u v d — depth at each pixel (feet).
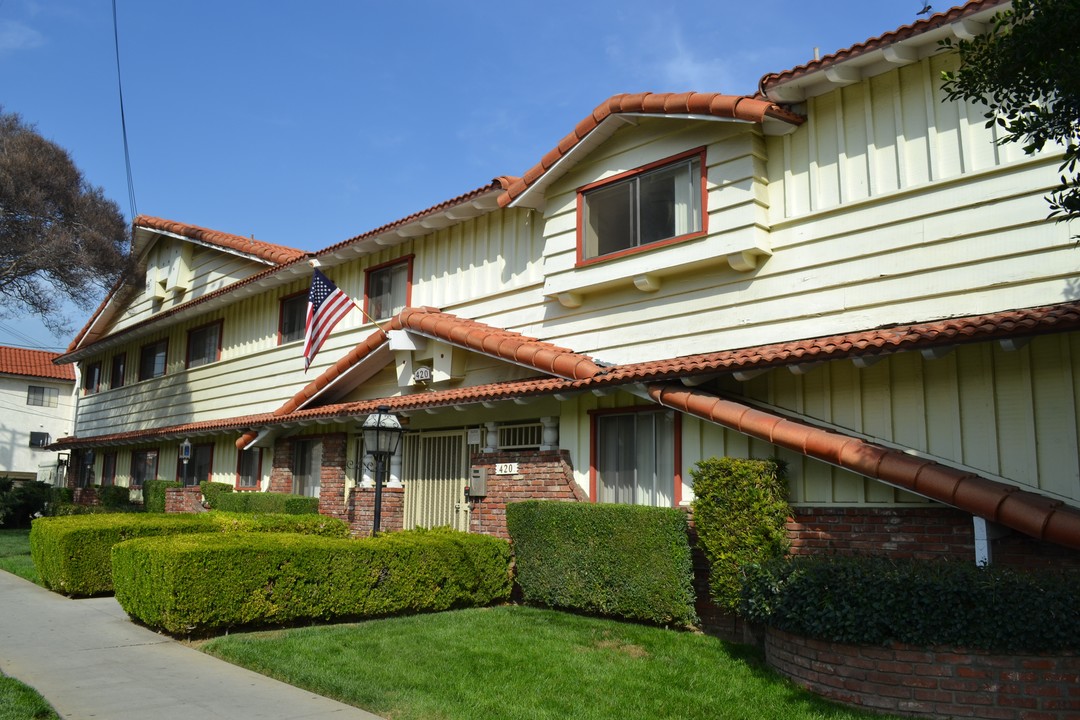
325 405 53.42
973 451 25.66
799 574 22.94
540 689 22.66
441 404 40.04
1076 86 17.48
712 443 31.60
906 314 29.30
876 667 21.15
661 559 29.32
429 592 33.37
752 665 24.95
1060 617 19.45
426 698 21.67
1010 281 26.99
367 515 43.96
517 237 45.11
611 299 39.06
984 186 27.94
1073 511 22.02
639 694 22.31
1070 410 23.97
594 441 36.27
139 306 85.05
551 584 32.89
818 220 32.07
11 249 73.41
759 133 33.71
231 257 70.54
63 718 20.04
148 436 71.87
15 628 31.09
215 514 45.01
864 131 31.19
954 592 20.38
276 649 26.61
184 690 22.72
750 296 33.68
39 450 140.46
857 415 28.35
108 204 81.56
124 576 32.55
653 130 37.01
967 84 19.89
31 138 76.07
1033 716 19.56
